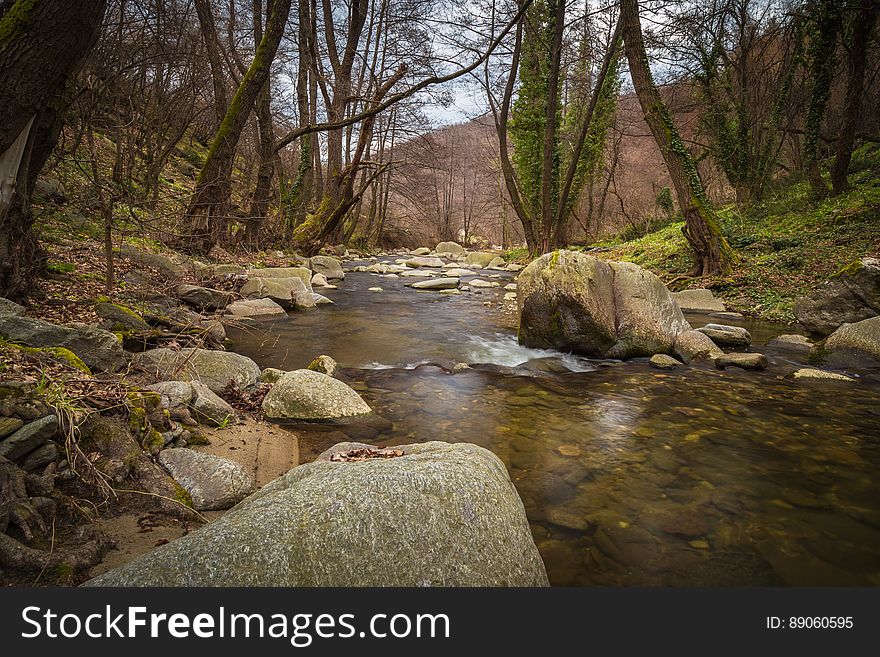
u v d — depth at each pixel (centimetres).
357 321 925
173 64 1139
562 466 365
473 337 819
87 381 340
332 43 2028
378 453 313
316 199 2577
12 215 506
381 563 198
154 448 321
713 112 1741
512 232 4212
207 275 1009
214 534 195
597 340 686
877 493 330
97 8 415
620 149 3083
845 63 1603
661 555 264
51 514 243
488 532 220
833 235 1184
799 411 486
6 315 386
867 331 648
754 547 271
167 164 1780
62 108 509
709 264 1251
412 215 4491
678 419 463
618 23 1744
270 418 436
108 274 669
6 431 253
